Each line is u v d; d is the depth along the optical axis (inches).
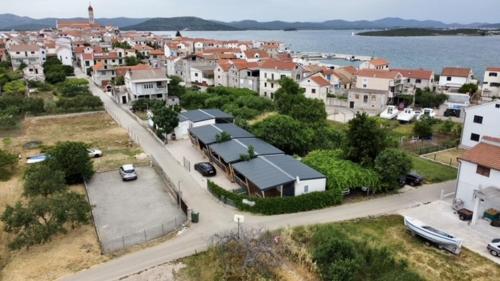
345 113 2888.8
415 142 2110.0
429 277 922.1
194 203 1330.0
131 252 1039.0
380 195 1403.8
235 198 1288.1
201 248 1051.3
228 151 1594.5
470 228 1159.6
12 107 2605.8
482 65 6407.5
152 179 1579.7
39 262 996.6
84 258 1011.9
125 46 5940.0
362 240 1049.5
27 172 1382.9
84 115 2704.2
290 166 1423.5
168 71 4439.0
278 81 2999.5
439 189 1460.4
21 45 4744.1
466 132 1943.9
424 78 3627.0
